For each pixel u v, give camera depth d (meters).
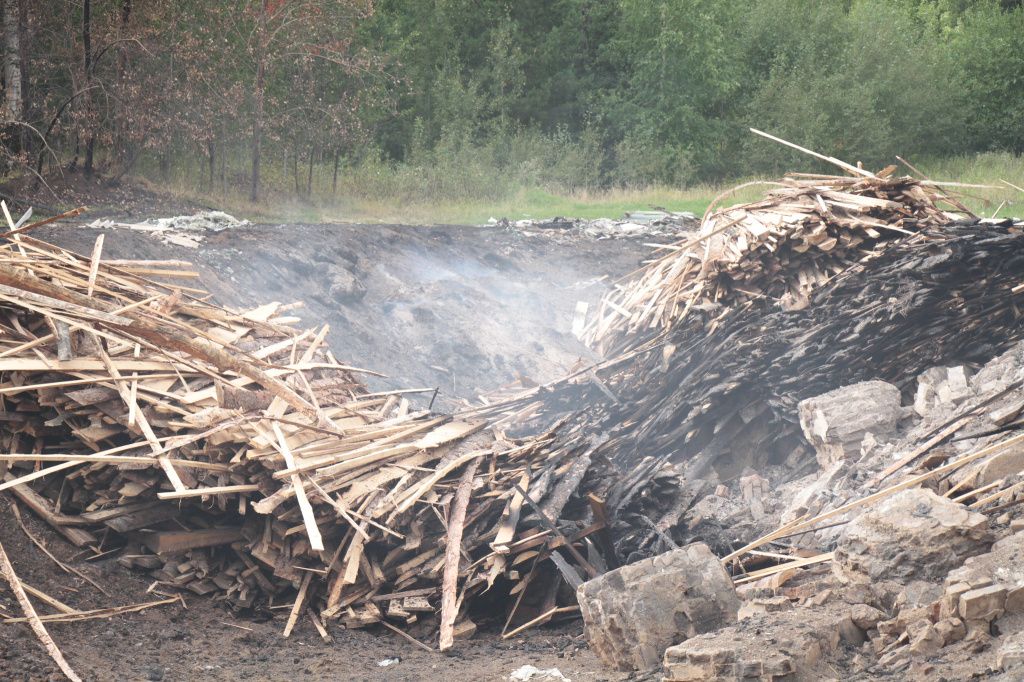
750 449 12.61
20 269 8.48
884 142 37.06
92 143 19.83
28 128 20.20
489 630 7.67
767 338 12.68
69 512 8.05
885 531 6.14
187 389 8.30
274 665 6.51
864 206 14.39
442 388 13.47
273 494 7.50
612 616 6.08
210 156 22.05
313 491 7.59
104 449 7.97
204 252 13.42
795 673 5.14
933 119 39.19
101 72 21.53
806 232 13.93
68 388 7.91
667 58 36.69
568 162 32.84
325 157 26.16
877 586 5.97
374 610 7.35
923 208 14.72
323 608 7.57
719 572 6.36
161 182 21.36
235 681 6.12
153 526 7.89
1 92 20.45
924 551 5.90
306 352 10.48
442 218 22.61
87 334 8.71
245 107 23.00
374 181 25.27
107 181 19.91
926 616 5.50
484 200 26.14
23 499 7.87
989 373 10.52
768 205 15.25
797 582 6.77
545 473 8.67
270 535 7.63
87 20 20.06
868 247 13.98
